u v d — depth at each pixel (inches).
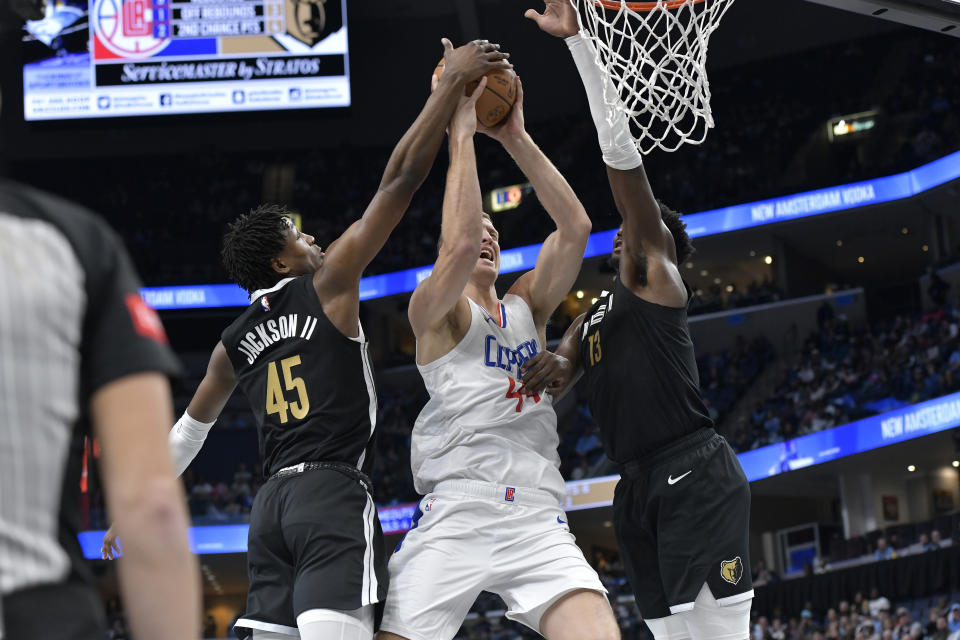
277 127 1241.4
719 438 186.9
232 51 1044.5
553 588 169.0
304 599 150.0
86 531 845.2
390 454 1082.1
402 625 164.2
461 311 179.6
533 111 1228.5
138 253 1154.7
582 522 1067.3
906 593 759.1
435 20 1221.7
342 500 156.9
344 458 161.0
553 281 196.5
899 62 1159.0
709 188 1138.0
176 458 188.5
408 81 1237.1
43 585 63.3
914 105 1116.5
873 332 1027.9
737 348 1108.5
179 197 1218.6
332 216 1226.6
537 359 181.0
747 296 1132.5
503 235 1165.1
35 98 1037.8
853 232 1109.1
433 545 170.1
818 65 1189.1
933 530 808.3
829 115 1170.0
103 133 1211.9
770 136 1168.8
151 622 63.8
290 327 165.2
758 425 983.0
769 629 807.7
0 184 69.5
